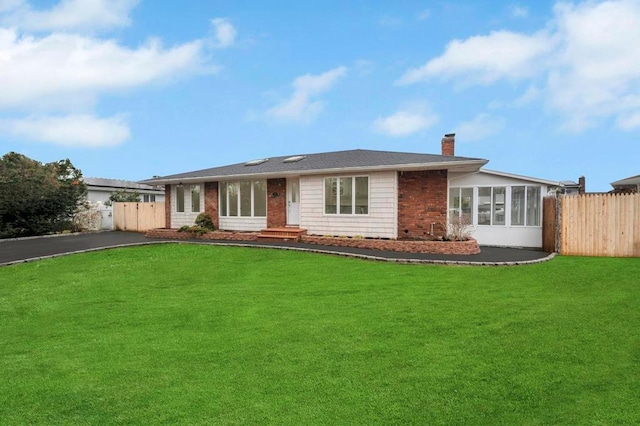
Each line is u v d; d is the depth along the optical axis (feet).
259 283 28.37
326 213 52.34
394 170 47.65
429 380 12.53
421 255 40.24
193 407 11.25
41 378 13.44
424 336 16.56
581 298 22.53
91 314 21.66
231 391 12.12
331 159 58.75
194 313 21.09
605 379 12.39
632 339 15.80
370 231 49.39
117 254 44.45
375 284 27.12
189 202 67.10
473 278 28.73
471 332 16.93
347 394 11.75
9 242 59.47
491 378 12.59
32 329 19.29
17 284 30.71
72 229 77.51
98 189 100.01
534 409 10.76
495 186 52.70
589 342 15.53
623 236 39.58
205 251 44.96
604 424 10.00
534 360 13.91
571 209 41.14
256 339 16.67
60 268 37.14
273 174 54.90
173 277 31.60
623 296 22.86
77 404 11.63
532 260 36.06
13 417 11.00
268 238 55.42
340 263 36.06
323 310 20.88
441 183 47.67
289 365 13.92
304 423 10.28
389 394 11.69
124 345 16.48
